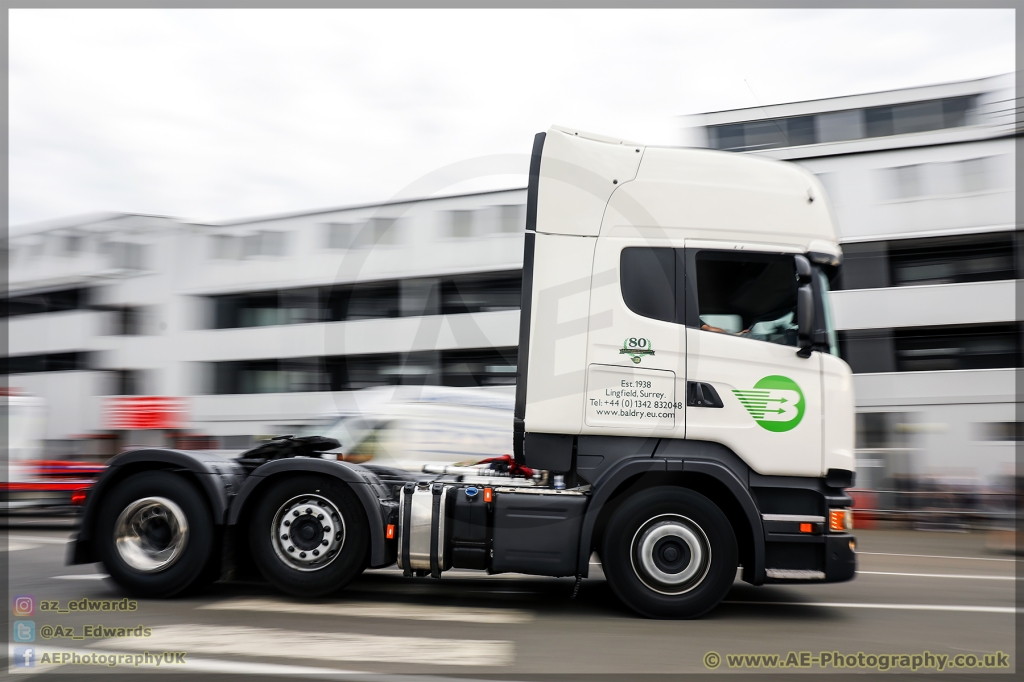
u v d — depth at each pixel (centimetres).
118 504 591
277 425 2316
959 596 660
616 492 554
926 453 1959
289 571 574
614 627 514
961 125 2220
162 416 1380
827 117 2300
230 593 620
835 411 550
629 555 540
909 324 2058
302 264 2248
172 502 584
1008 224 1997
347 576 571
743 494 536
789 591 677
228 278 2419
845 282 2125
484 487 559
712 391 546
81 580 678
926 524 1435
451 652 441
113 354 2716
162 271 2652
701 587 536
